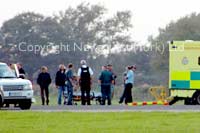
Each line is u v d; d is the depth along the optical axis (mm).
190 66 88188
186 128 47969
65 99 89250
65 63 158875
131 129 47406
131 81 89312
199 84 88062
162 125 50188
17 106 77688
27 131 46219
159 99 97688
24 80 72062
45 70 87625
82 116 58031
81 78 85312
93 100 95562
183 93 88562
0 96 70688
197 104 88312
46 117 57094
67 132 45469
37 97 110875
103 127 48719
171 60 88750
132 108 73750
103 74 87562
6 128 48312
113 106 80750
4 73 73500
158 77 144625
